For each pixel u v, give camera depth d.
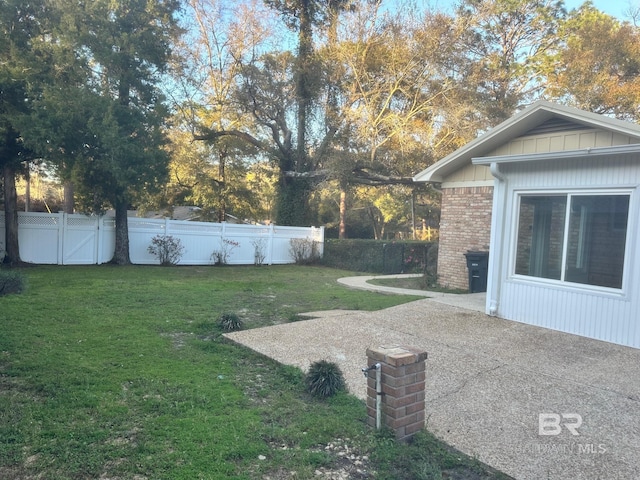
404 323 7.20
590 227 6.54
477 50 23.48
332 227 39.22
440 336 6.48
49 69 12.98
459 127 18.11
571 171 6.75
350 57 19.42
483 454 3.35
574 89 20.95
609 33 21.39
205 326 6.87
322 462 3.12
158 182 14.71
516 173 7.52
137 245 16.27
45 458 2.98
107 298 8.64
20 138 12.58
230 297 9.62
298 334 6.50
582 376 4.94
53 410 3.69
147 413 3.73
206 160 26.28
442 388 4.58
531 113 8.09
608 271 6.33
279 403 4.10
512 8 23.72
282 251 19.45
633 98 19.73
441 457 3.28
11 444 3.14
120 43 13.59
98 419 3.58
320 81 20.64
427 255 15.49
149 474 2.86
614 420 3.90
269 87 20.22
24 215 14.30
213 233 17.61
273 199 27.48
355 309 8.64
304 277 14.34
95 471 2.85
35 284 9.96
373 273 16.95
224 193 25.97
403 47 18.78
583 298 6.56
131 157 13.41
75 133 12.82
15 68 12.16
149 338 5.96
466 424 3.81
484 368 5.16
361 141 19.28
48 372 4.54
